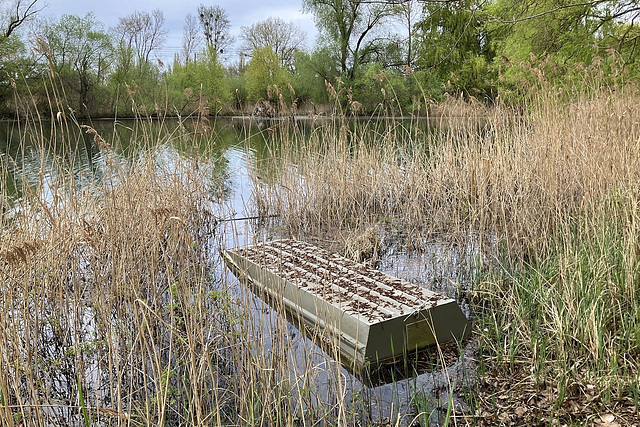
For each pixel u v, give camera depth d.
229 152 14.38
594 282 3.88
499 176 6.99
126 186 5.55
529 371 3.38
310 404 2.90
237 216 8.20
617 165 5.64
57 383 3.44
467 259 5.70
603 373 3.17
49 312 4.24
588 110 7.77
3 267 3.21
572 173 6.29
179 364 3.43
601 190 5.25
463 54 21.48
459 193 7.27
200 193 7.56
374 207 8.25
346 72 30.56
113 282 3.89
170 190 6.39
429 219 7.41
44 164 4.27
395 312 3.71
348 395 3.26
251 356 3.10
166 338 3.84
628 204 4.77
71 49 24.83
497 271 5.04
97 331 3.73
